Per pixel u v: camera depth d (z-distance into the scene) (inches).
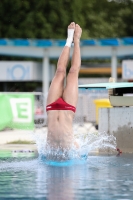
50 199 842.2
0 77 3048.7
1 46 2962.6
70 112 1215.6
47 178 1024.2
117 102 1520.7
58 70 1246.9
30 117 2233.0
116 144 1515.7
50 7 3887.8
